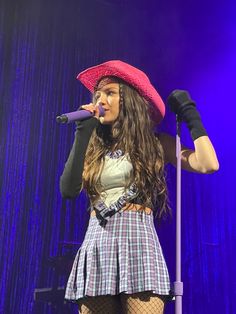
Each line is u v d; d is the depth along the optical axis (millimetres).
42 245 4902
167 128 5617
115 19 5754
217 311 5203
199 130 1553
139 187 1469
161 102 1663
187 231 5488
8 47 5230
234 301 5203
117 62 1626
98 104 1544
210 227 5484
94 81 1682
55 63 5414
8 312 4621
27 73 5262
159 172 1537
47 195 5047
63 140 5234
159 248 1452
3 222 4824
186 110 1591
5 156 4984
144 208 1466
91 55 5594
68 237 5027
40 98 5258
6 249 4777
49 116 5250
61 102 5332
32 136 5125
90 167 1523
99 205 1478
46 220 4984
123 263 1377
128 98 1587
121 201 1449
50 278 4793
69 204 5113
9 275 4719
